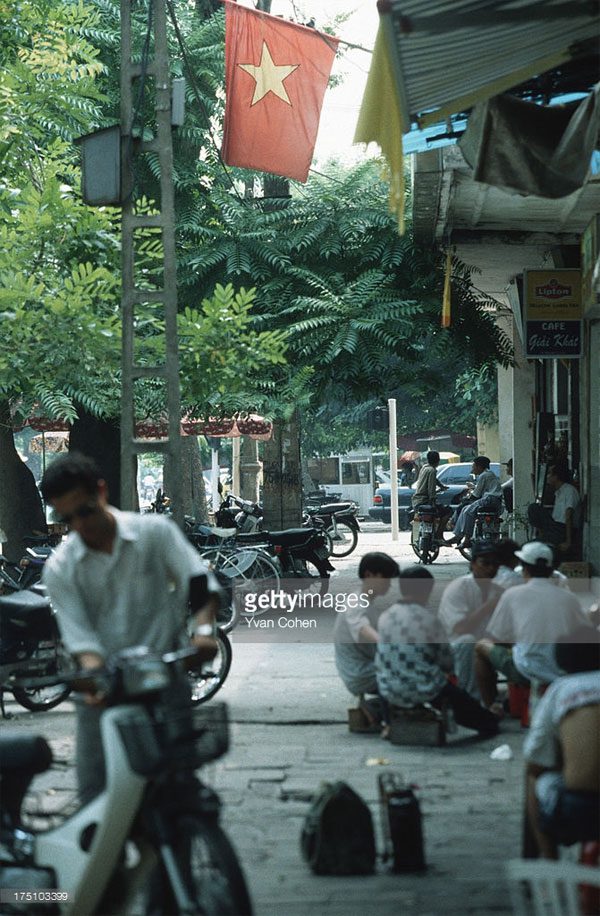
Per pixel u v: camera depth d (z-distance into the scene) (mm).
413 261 18859
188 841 4668
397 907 5730
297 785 8008
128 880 5008
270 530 20609
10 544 19469
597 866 4758
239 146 15586
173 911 4824
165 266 11578
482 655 9898
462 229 17547
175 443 11562
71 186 16031
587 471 17000
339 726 9961
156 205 19422
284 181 19750
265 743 9297
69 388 14656
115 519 5180
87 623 5148
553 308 17031
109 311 13875
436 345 19047
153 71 11648
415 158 14039
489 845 6699
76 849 5051
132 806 4727
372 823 6344
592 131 7344
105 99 15977
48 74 15844
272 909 5719
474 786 7953
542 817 5098
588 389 16953
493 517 22969
